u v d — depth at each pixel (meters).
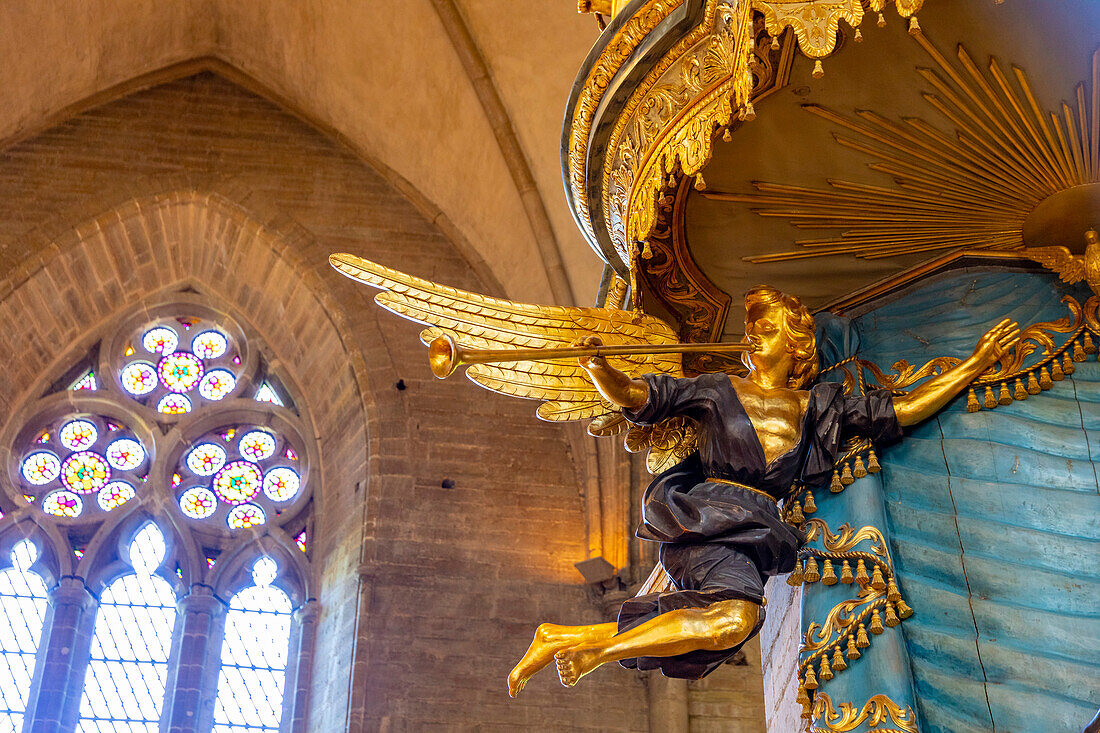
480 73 16.53
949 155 6.27
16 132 17.94
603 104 6.41
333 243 18.14
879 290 6.80
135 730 16.11
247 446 18.41
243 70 19.17
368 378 17.19
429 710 14.79
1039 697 5.32
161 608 17.12
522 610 15.62
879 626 5.63
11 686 16.25
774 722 7.20
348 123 18.64
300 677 16.25
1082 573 5.57
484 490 16.52
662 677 14.88
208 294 19.19
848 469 6.06
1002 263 6.51
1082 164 6.11
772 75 6.10
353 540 16.38
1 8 16.31
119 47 18.06
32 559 17.22
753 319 6.38
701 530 5.59
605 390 5.86
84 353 18.78
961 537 5.81
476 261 18.27
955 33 5.86
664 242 6.75
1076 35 5.73
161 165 18.27
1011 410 6.05
